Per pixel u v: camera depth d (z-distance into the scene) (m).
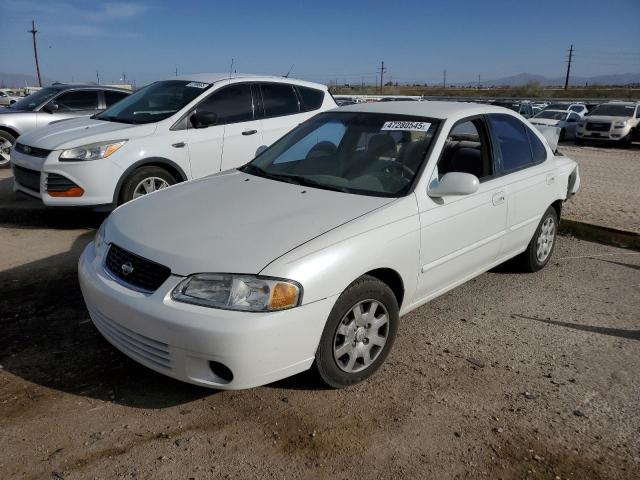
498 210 4.22
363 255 3.05
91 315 3.27
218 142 6.69
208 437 2.75
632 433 2.90
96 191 5.94
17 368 3.29
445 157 4.29
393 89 94.06
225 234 3.01
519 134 4.77
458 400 3.14
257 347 2.68
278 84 7.38
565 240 6.46
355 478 2.52
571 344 3.87
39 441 2.67
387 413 2.99
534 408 3.09
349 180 3.73
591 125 20.25
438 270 3.73
